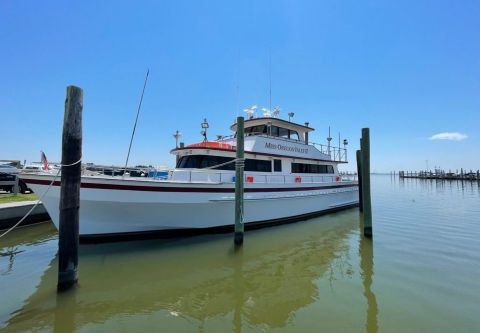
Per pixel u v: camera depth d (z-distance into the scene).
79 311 5.59
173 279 7.15
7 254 9.14
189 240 10.23
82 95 6.52
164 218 9.67
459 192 35.53
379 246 10.08
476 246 9.93
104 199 8.66
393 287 6.72
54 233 12.08
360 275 7.50
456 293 6.39
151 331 4.97
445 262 8.38
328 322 5.25
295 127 15.42
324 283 7.01
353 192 19.33
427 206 20.78
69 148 6.28
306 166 15.52
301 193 14.04
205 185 10.19
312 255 9.17
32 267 7.91
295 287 6.79
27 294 6.23
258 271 7.77
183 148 11.70
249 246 9.84
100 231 9.06
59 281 6.28
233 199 10.95
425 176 87.12
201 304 5.97
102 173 9.52
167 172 10.93
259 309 5.77
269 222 12.73
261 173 12.66
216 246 9.72
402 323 5.20
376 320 5.30
